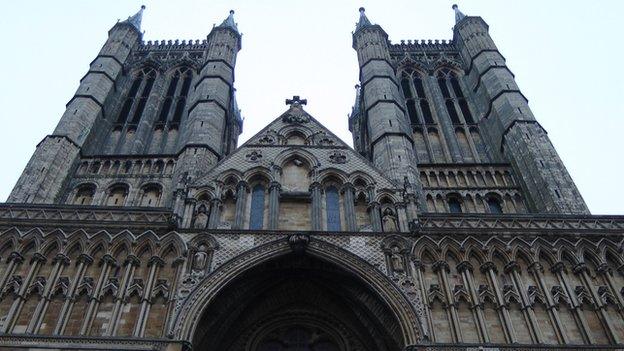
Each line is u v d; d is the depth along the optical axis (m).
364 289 33.78
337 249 34.41
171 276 32.91
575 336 31.00
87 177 50.62
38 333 29.47
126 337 29.20
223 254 33.91
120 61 65.75
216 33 71.31
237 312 34.12
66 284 31.95
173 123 60.34
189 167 47.94
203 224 36.47
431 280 33.50
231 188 39.94
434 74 69.44
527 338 30.83
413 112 63.41
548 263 34.97
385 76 62.91
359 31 73.38
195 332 30.88
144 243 34.50
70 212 36.50
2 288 31.52
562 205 43.69
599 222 37.59
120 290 31.75
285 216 38.28
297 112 49.34
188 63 69.50
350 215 37.88
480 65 64.31
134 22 73.69
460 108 63.72
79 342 28.88
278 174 41.12
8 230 34.50
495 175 52.16
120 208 37.00
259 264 33.62
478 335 30.75
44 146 49.72
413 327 30.56
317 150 43.62
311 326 35.56
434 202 48.88
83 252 33.50
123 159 52.66
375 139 53.38
